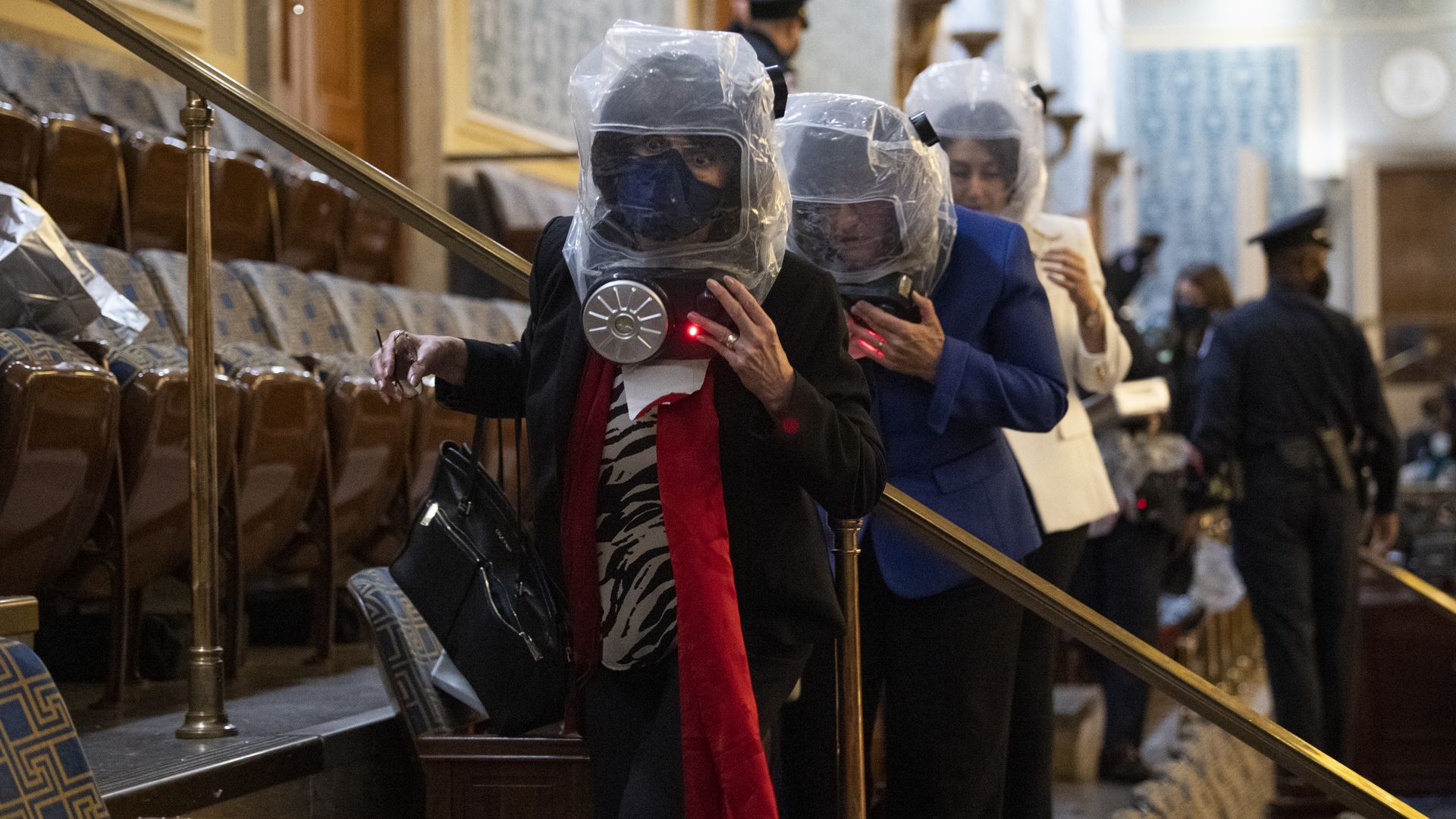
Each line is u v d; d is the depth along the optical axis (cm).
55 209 384
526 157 683
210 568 256
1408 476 1438
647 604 204
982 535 280
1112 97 1925
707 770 192
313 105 637
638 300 192
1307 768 264
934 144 275
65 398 265
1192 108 2091
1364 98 2062
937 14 1095
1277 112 2070
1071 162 1577
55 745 179
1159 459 477
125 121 465
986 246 286
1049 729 321
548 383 209
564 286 213
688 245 196
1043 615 258
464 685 255
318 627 357
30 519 266
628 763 212
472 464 225
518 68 795
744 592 203
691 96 192
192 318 257
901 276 270
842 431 200
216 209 449
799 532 208
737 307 190
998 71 321
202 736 251
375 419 377
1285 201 2072
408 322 498
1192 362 613
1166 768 496
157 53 249
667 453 197
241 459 322
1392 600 852
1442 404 1576
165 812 217
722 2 1052
